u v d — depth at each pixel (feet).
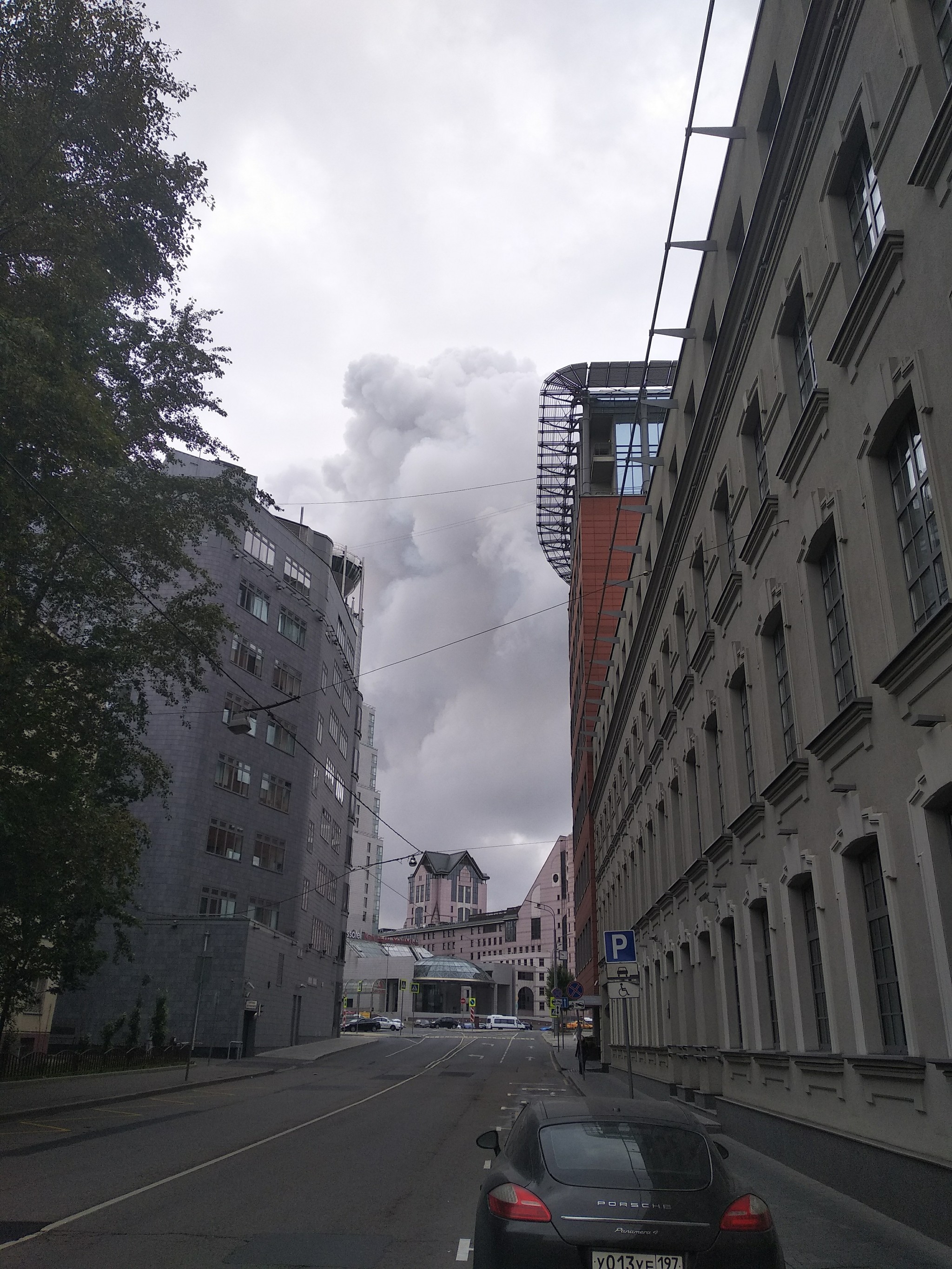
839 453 36.22
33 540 57.62
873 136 32.53
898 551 31.99
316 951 193.06
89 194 55.83
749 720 52.06
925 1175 27.37
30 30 52.08
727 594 53.47
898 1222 29.07
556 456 190.60
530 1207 16.61
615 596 166.81
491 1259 16.48
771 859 45.93
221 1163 40.65
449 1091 88.69
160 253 62.80
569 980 278.87
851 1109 34.47
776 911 45.11
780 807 44.09
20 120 50.26
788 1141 40.83
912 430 31.04
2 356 43.37
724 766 56.39
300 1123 58.18
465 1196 33.63
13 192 50.52
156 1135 50.67
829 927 37.37
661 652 81.30
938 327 27.71
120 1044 119.96
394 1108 69.77
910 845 29.55
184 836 149.18
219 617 71.15
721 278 58.39
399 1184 35.96
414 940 634.84
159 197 59.93
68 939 77.36
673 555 73.05
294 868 176.35
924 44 29.32
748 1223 16.49
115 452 52.06
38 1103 64.54
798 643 41.83
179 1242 25.72
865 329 33.06
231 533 75.61
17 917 69.92
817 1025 40.83
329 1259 24.08
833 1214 30.37
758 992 48.80
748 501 51.24
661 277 55.52
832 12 36.40
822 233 38.27
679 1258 15.88
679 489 67.51
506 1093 87.66
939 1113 27.27
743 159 51.49
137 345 65.05
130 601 67.15
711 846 56.29
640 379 174.09
